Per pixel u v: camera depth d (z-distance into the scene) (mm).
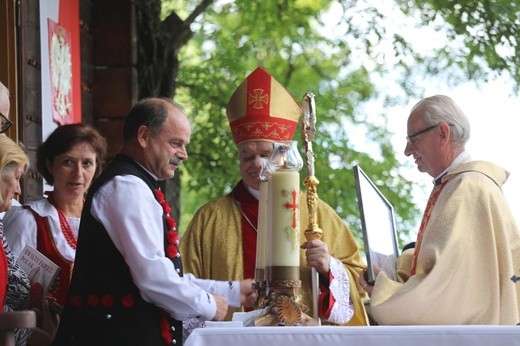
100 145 6656
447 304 5488
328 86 17703
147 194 5387
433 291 5465
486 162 5887
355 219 16547
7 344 4992
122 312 5328
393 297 5453
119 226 5309
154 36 11555
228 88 16422
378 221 5797
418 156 6008
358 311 6324
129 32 11000
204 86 16312
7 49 8680
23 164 5641
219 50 16812
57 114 9383
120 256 5359
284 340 5039
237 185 6867
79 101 10055
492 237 5609
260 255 5652
